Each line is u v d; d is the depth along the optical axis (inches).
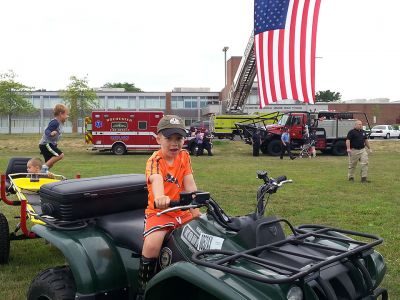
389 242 280.7
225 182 575.5
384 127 2191.2
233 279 112.9
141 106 3125.0
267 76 788.0
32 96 3085.6
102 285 144.4
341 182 580.7
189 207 129.7
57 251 269.3
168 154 144.3
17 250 270.2
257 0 780.6
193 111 3134.8
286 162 919.7
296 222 336.2
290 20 759.7
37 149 1289.4
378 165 858.8
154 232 137.5
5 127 3102.9
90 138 1222.3
